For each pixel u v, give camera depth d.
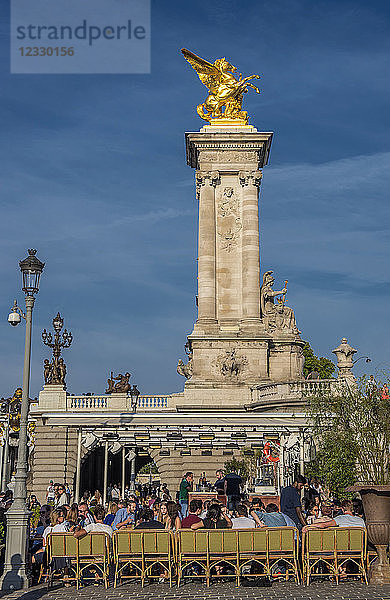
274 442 46.59
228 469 49.62
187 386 61.25
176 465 53.03
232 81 69.69
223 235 66.56
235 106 69.69
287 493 22.20
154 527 21.16
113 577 22.12
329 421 32.03
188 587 19.92
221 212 66.81
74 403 59.84
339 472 30.27
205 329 63.69
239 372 62.66
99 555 20.39
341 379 49.41
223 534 20.00
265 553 20.02
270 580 20.22
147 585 20.56
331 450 30.88
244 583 20.00
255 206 66.62
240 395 60.50
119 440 50.88
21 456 22.25
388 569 20.14
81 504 26.25
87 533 20.44
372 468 29.64
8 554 21.09
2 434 65.31
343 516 20.97
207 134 66.94
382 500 20.11
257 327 63.59
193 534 19.98
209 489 39.69
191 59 70.06
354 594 18.28
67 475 53.38
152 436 50.19
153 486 63.94
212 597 18.17
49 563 20.56
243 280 65.38
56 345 61.25
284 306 66.25
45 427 53.91
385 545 20.19
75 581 21.53
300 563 20.81
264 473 44.00
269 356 64.50
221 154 67.38
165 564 21.08
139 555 20.22
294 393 52.88
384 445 29.45
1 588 20.73
